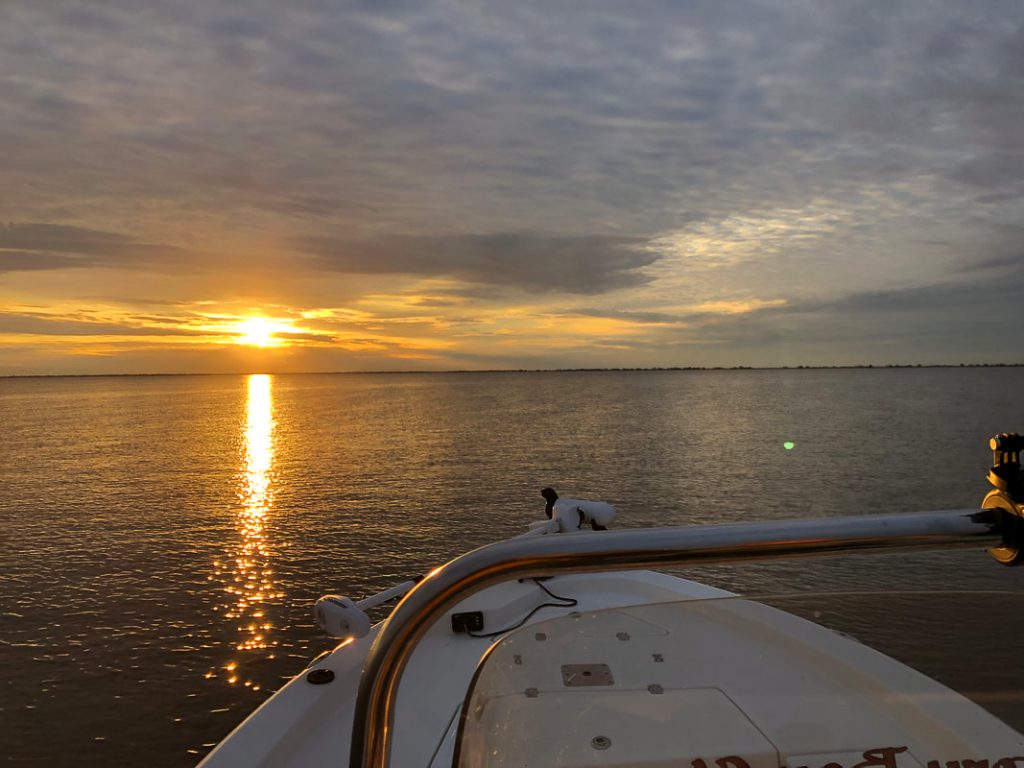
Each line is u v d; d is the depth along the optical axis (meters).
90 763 11.53
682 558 1.02
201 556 24.45
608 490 37.88
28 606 19.06
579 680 1.45
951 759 1.35
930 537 1.03
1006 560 1.07
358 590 20.52
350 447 63.78
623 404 137.25
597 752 1.33
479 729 1.36
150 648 16.14
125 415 120.38
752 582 17.45
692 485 39.41
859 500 34.62
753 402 139.00
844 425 80.81
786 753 1.34
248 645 16.36
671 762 1.31
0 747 11.98
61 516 31.94
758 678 1.45
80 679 14.55
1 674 14.76
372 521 30.20
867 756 1.35
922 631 1.50
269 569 22.75
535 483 40.72
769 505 33.59
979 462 47.53
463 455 55.88
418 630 1.08
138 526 29.56
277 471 47.78
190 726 12.71
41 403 173.00
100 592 20.36
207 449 63.62
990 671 1.42
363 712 1.14
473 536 27.23
